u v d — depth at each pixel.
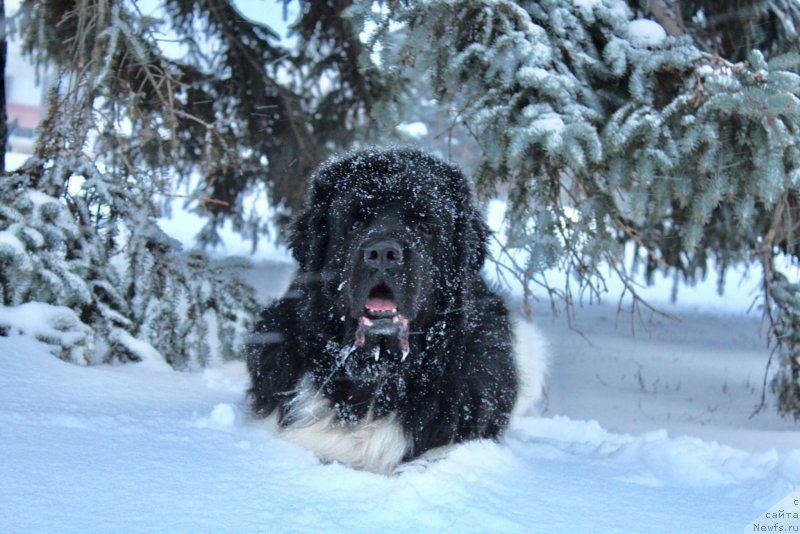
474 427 3.47
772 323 5.58
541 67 4.35
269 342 3.75
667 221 7.41
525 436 4.00
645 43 4.56
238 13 6.86
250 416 3.75
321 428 3.40
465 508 2.43
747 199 4.48
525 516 2.44
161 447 2.84
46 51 6.08
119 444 2.81
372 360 3.38
